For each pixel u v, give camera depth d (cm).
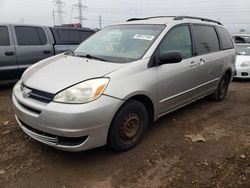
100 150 384
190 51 488
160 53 414
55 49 795
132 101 370
